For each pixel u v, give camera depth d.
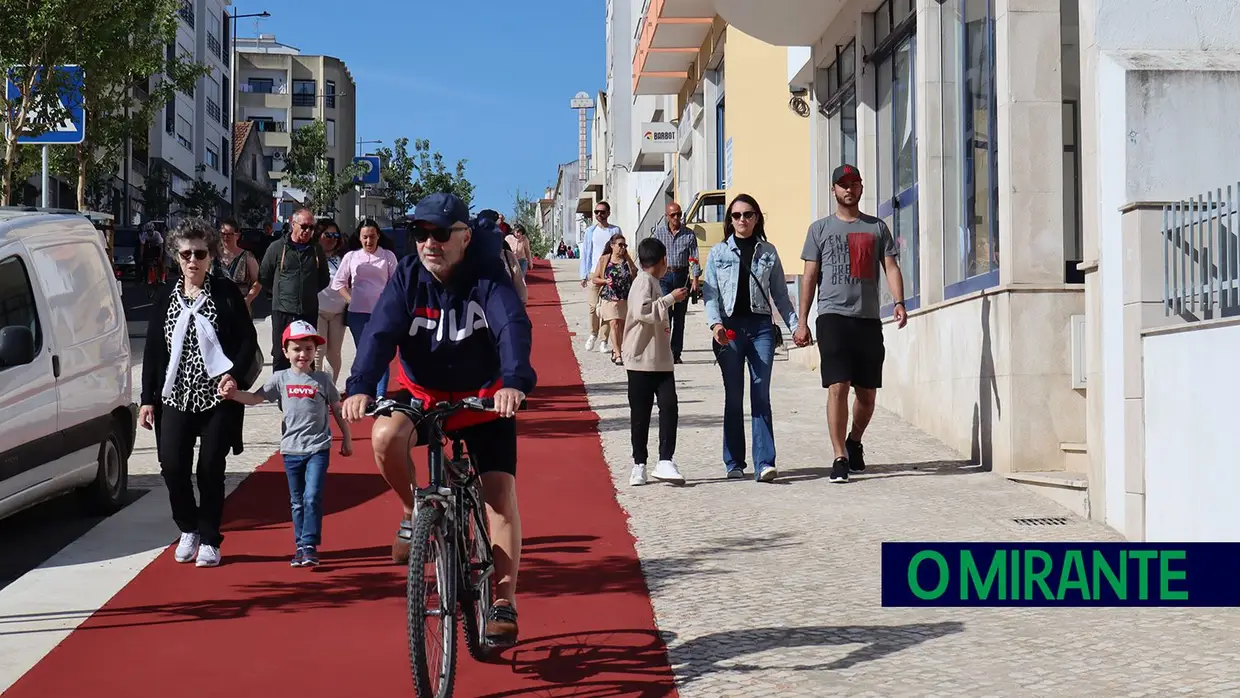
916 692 5.71
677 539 8.70
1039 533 8.79
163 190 69.50
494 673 6.04
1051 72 10.62
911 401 13.39
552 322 25.58
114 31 25.56
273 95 121.44
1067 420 10.45
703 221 26.88
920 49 13.06
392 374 17.31
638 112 52.56
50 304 9.16
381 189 105.12
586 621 6.87
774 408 14.63
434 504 5.37
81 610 7.25
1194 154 8.80
